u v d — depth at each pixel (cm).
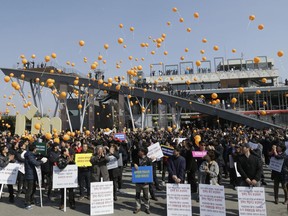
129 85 3697
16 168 905
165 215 741
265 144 1391
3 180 891
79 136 1645
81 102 3972
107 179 841
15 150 1000
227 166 1162
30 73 3838
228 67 5634
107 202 750
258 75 5375
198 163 967
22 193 1042
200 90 4544
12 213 777
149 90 3662
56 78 3794
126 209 800
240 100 4456
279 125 3428
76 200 921
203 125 4244
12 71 3869
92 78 3666
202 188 646
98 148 843
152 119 4200
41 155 934
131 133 2148
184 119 4481
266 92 4375
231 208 793
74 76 3769
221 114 3466
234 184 1041
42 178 1062
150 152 994
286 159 811
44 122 2631
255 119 3316
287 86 4288
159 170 1427
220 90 4491
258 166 667
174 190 680
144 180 756
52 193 1041
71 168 812
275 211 748
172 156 787
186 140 994
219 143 1211
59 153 925
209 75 5547
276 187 827
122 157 1123
